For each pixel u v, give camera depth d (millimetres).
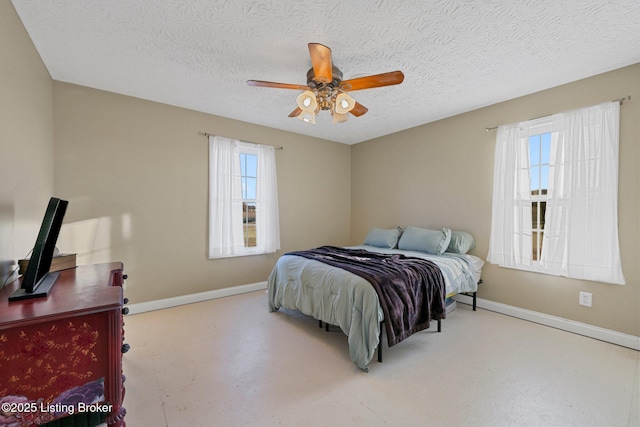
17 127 1710
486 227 3215
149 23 1802
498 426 1450
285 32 1887
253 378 1870
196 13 1703
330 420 1491
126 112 2934
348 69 2365
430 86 2688
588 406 1593
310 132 4312
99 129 2793
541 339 2424
